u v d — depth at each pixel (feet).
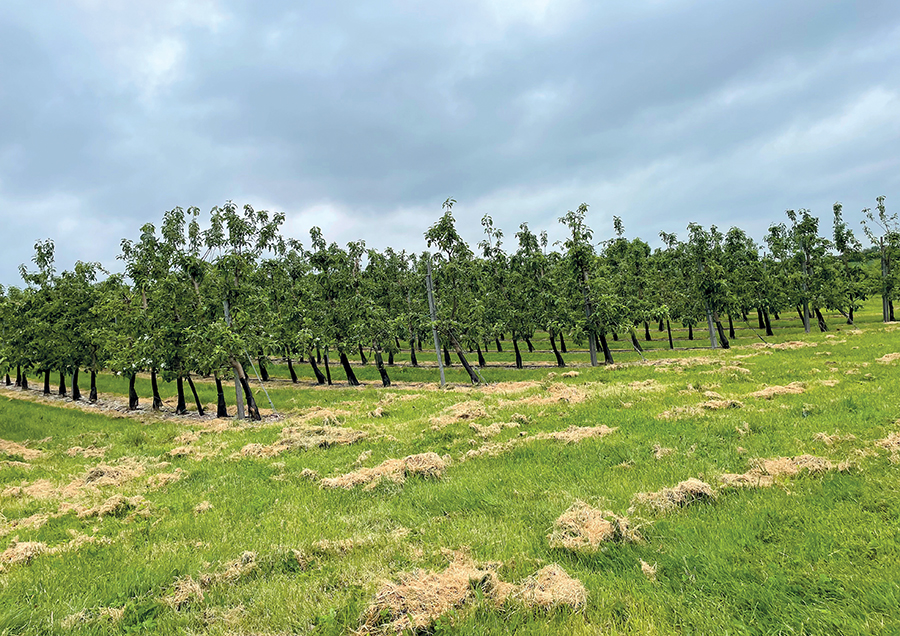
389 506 32.19
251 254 102.32
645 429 44.91
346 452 50.98
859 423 38.29
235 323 94.89
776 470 30.19
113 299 110.01
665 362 106.42
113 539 30.81
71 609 20.83
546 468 36.65
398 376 155.53
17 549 29.17
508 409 64.23
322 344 139.74
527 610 17.76
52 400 140.87
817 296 176.86
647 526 24.45
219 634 18.13
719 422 43.55
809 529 22.22
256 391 137.49
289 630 17.85
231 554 26.48
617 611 17.74
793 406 47.24
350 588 20.40
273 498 37.40
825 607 16.63
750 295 193.67
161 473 49.78
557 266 159.12
